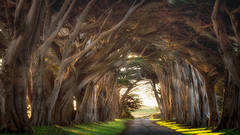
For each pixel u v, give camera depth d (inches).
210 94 938.7
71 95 840.9
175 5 716.0
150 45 1084.5
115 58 906.7
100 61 874.1
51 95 685.3
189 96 1186.0
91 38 925.2
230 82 695.1
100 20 759.1
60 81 697.0
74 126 834.2
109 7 730.2
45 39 622.2
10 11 516.7
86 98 1047.6
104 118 1581.0
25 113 484.1
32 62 635.5
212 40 816.3
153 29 836.0
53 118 800.3
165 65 1552.7
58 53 826.8
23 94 485.1
